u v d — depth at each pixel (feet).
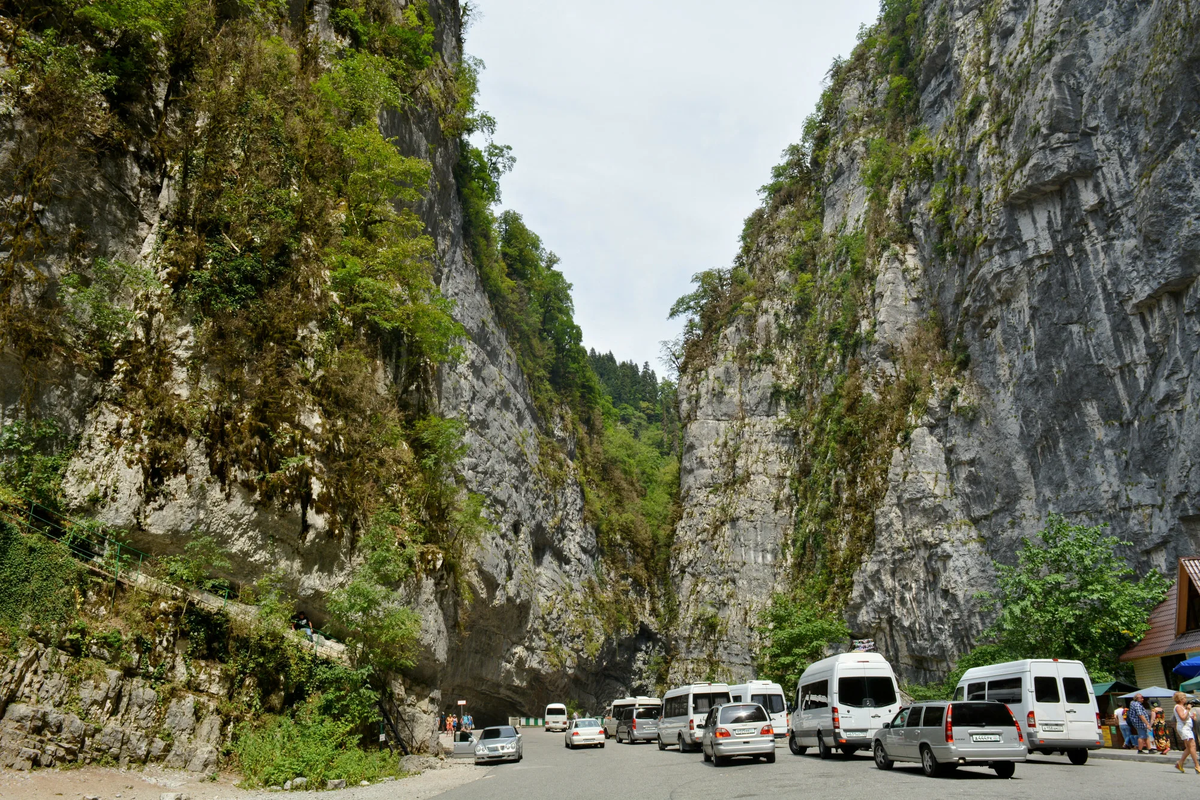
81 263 76.02
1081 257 137.18
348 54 128.77
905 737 69.21
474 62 189.88
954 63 193.88
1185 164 116.67
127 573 68.54
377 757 79.56
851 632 178.40
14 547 58.75
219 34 96.99
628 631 247.09
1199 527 112.57
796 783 60.49
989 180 160.15
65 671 57.57
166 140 87.15
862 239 224.33
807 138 298.97
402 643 91.30
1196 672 88.33
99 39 84.33
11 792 48.24
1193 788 51.62
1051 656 109.81
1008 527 147.43
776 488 242.17
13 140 72.38
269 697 73.87
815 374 238.27
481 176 198.90
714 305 298.56
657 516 288.51
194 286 83.66
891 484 173.88
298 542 86.17
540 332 260.42
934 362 176.35
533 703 210.18
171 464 75.36
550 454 227.81
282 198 95.91
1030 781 58.59
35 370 70.03
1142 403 124.06
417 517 113.39
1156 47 124.47
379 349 115.34
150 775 58.90
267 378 86.58
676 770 77.25
